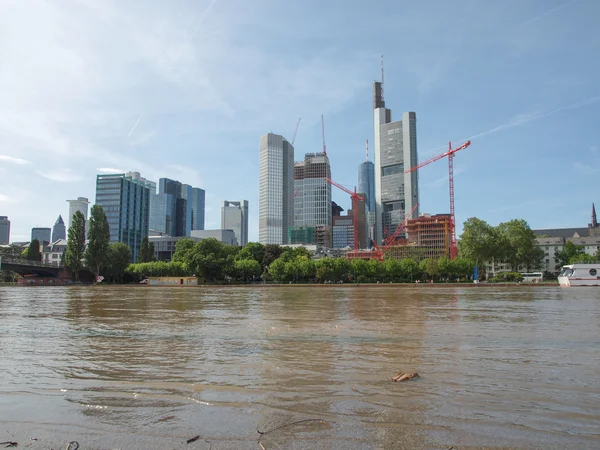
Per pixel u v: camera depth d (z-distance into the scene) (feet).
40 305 165.48
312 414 35.63
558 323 99.35
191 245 592.60
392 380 46.21
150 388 43.93
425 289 351.46
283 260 552.41
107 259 521.65
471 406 37.29
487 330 86.79
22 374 50.49
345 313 126.31
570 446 29.09
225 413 36.11
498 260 535.19
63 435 31.99
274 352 63.26
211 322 103.86
